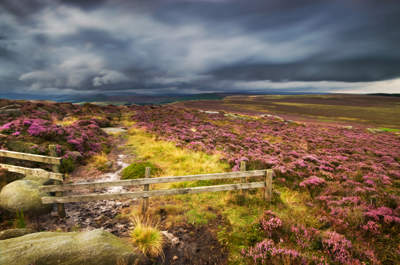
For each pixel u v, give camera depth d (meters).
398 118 66.38
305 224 5.76
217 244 5.00
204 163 11.69
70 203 6.86
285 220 5.79
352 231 5.63
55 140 12.10
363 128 42.88
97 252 3.73
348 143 22.62
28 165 8.84
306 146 19.58
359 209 6.58
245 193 7.51
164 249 4.70
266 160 12.31
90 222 5.76
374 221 6.00
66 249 3.58
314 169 11.66
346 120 61.47
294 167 11.48
